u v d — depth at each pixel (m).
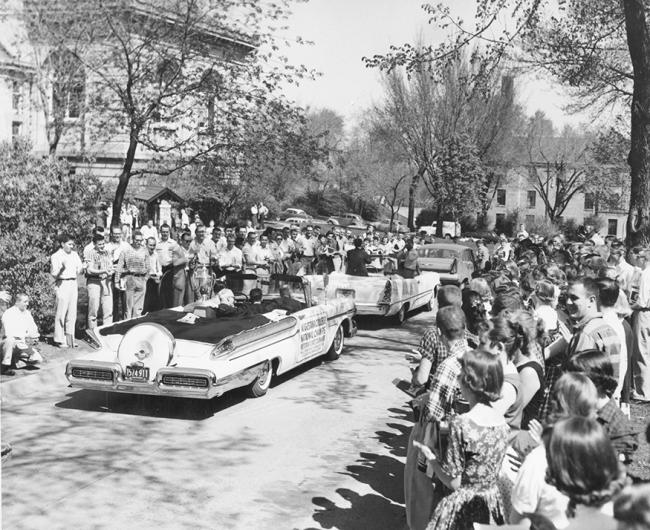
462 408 5.03
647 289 9.26
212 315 10.41
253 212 35.53
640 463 6.42
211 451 7.74
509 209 78.19
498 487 4.12
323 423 8.86
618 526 2.24
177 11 15.68
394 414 9.32
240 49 16.34
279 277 12.05
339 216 60.88
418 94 41.72
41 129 23.05
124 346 8.88
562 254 11.96
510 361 5.06
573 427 2.87
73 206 13.12
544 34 18.94
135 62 15.90
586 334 5.71
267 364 10.02
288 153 16.88
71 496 6.43
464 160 40.34
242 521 6.01
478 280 7.49
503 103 42.28
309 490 6.73
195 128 16.56
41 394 9.87
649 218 12.84
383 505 6.43
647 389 9.30
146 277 13.59
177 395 8.73
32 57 19.89
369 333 15.21
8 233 12.32
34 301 12.27
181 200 31.19
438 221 41.78
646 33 12.64
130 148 16.11
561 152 67.12
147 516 6.05
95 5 16.11
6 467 7.09
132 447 7.80
